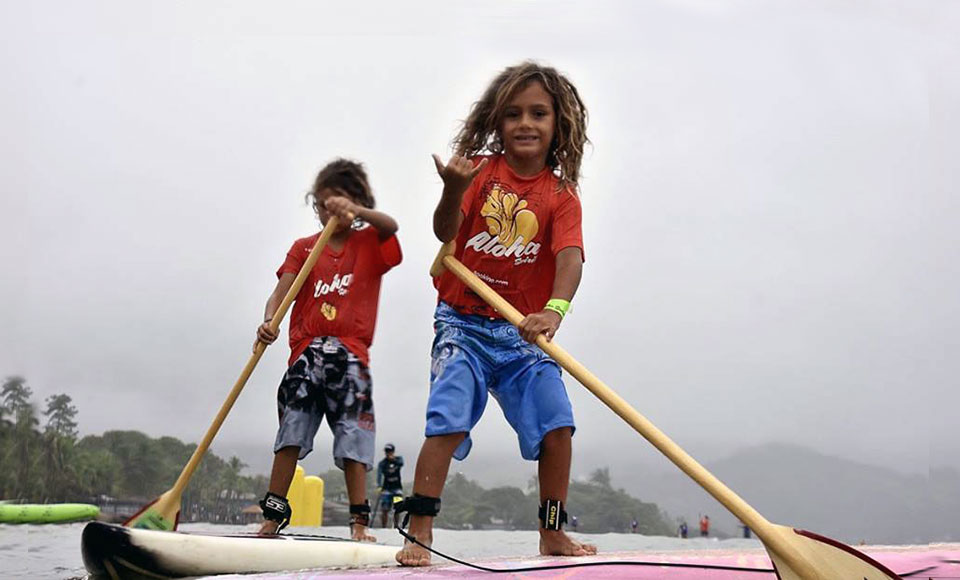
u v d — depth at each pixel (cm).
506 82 306
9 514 864
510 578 219
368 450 468
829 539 216
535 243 303
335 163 507
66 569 380
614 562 232
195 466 409
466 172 273
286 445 452
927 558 246
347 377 464
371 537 464
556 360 261
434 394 281
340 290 472
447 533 779
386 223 468
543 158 308
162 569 282
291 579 228
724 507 226
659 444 237
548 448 286
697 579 218
